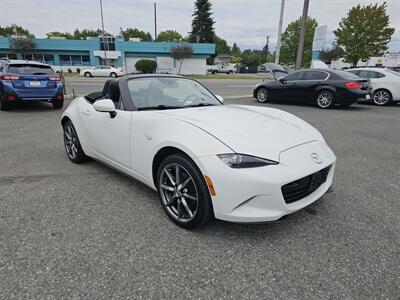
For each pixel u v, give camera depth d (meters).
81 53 38.06
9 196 2.83
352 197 2.90
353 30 25.03
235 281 1.76
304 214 2.55
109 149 3.02
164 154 2.43
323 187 2.37
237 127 2.28
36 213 2.51
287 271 1.85
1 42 35.09
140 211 2.57
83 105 3.54
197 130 2.18
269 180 1.91
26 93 7.65
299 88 9.34
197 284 1.73
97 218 2.44
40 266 1.85
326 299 1.63
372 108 9.27
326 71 8.95
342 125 6.51
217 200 2.01
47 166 3.72
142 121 2.53
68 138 3.91
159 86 3.18
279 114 3.01
